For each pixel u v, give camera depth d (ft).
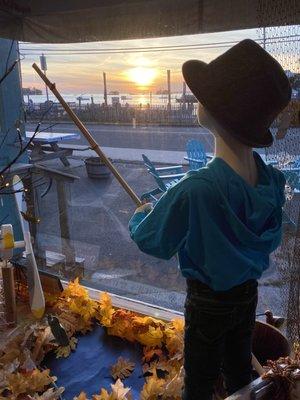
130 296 8.27
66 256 9.43
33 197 9.09
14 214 8.63
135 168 10.04
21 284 7.27
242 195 3.47
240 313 3.75
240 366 4.31
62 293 7.20
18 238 8.70
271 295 6.39
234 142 3.57
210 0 5.28
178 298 8.17
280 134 4.53
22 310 7.07
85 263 9.65
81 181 11.02
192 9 5.44
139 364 5.89
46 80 4.74
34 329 6.40
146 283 8.89
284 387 4.01
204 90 3.37
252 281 3.81
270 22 4.37
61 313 6.79
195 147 7.20
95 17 6.18
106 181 10.83
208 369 3.84
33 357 5.95
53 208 9.73
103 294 7.06
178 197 3.43
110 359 6.02
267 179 3.78
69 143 9.21
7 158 8.59
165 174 8.87
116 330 6.46
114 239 10.68
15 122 7.79
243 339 4.16
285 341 4.75
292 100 4.39
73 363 5.96
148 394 5.11
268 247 3.70
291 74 4.35
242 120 3.35
